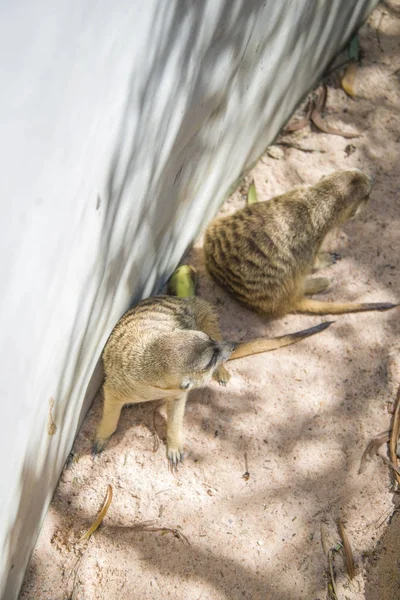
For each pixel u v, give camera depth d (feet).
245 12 9.73
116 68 6.60
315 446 11.48
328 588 10.26
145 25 6.97
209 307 11.68
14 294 5.63
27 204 5.43
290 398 11.96
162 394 10.10
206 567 10.28
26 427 7.23
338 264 13.47
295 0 11.45
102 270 8.62
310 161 14.58
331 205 12.17
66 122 5.79
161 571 10.21
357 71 15.64
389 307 12.70
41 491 9.37
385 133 14.89
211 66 9.55
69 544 10.34
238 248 12.13
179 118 9.25
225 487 11.03
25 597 9.91
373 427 11.66
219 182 13.04
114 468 11.08
